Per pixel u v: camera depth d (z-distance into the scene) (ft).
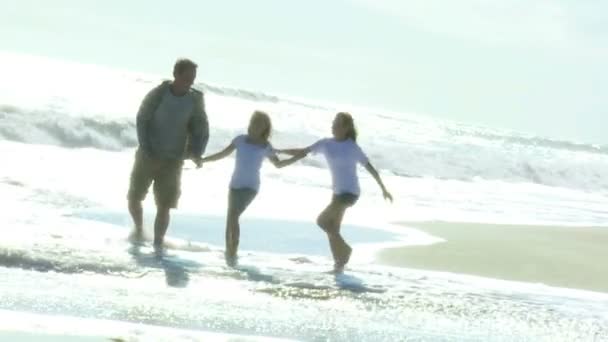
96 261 43.47
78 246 47.73
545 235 84.69
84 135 137.39
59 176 84.43
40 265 41.22
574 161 221.46
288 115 224.74
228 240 53.98
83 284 38.32
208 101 223.51
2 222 54.34
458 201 120.67
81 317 32.12
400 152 187.62
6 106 136.87
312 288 43.55
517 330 37.96
